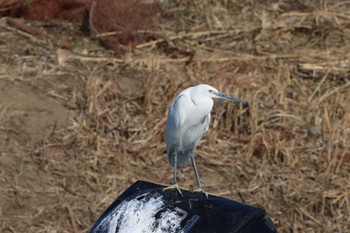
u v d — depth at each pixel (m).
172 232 5.93
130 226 6.04
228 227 5.96
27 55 14.06
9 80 13.11
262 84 13.50
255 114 12.44
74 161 11.46
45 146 11.65
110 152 11.73
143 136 12.12
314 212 10.88
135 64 14.02
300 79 14.02
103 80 13.46
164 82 13.42
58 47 14.48
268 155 11.88
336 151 11.92
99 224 6.23
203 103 7.75
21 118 12.15
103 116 12.48
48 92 12.95
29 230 10.09
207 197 6.39
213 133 12.23
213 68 14.10
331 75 14.16
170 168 11.58
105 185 11.09
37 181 11.01
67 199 10.72
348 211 10.91
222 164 11.70
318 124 12.65
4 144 11.59
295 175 11.59
